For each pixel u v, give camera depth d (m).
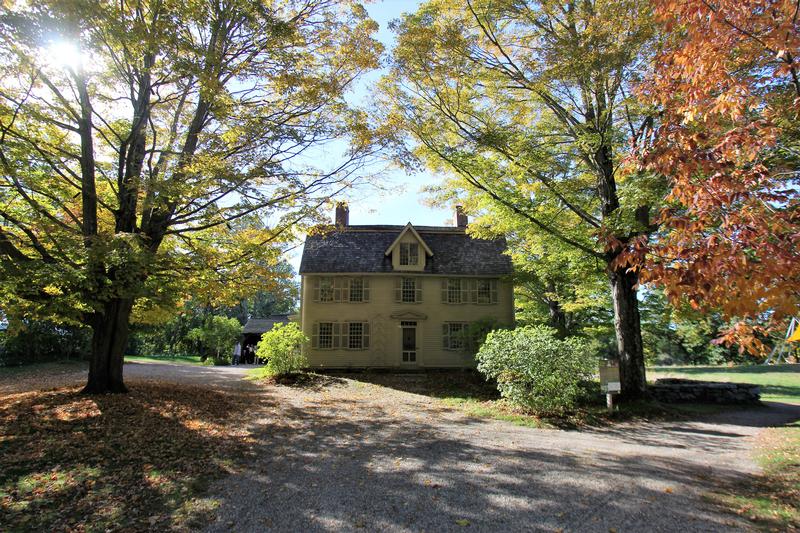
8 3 8.80
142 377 19.25
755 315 4.13
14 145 9.74
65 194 12.55
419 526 5.56
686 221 4.33
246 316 67.31
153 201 10.75
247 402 14.27
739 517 5.71
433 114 14.63
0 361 22.81
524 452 9.08
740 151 4.76
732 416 14.66
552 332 13.92
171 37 9.88
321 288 25.44
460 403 16.02
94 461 7.70
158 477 7.20
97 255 9.47
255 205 12.89
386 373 23.86
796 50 4.25
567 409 14.02
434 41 12.78
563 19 13.05
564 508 6.08
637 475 7.56
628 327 15.85
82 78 11.33
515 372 13.71
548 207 16.75
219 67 11.23
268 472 7.65
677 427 12.64
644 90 5.55
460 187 17.17
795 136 6.64
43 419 9.76
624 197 13.38
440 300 25.75
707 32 4.44
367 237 27.42
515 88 14.48
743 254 3.89
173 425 10.27
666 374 30.14
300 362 21.34
